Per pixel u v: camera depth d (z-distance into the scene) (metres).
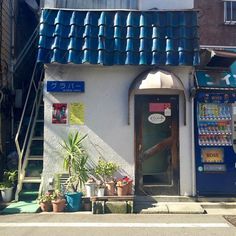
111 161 4.65
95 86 4.70
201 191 4.65
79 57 4.54
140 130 4.68
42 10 4.72
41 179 4.66
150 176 4.66
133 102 4.70
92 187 4.36
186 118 4.68
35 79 6.20
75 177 4.46
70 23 4.66
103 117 4.68
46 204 4.20
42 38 4.58
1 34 5.39
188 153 4.68
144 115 4.71
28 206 4.28
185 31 4.63
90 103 4.68
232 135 4.73
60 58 4.52
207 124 4.71
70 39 4.58
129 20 4.66
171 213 4.16
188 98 4.70
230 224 3.73
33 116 5.59
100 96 4.69
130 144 4.67
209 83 4.70
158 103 4.71
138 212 4.17
